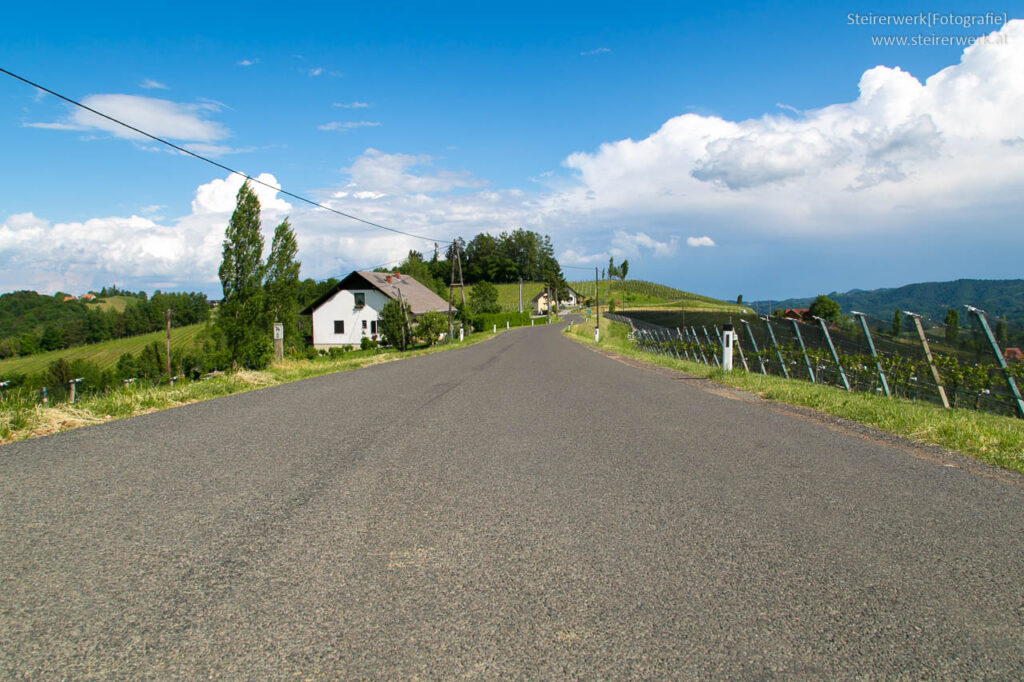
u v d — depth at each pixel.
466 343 43.75
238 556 3.46
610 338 47.56
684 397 11.13
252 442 6.73
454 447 6.50
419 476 5.27
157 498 4.57
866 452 6.36
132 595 2.96
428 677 2.30
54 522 4.00
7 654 2.44
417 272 96.44
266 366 18.03
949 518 4.19
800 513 4.28
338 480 5.11
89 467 5.53
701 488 4.91
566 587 3.08
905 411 8.73
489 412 9.08
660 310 92.75
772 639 2.60
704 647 2.53
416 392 11.65
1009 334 9.85
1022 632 2.68
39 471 5.37
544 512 4.29
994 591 3.07
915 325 11.32
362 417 8.56
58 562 3.35
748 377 14.09
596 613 2.81
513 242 169.62
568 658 2.44
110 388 12.79
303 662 2.40
